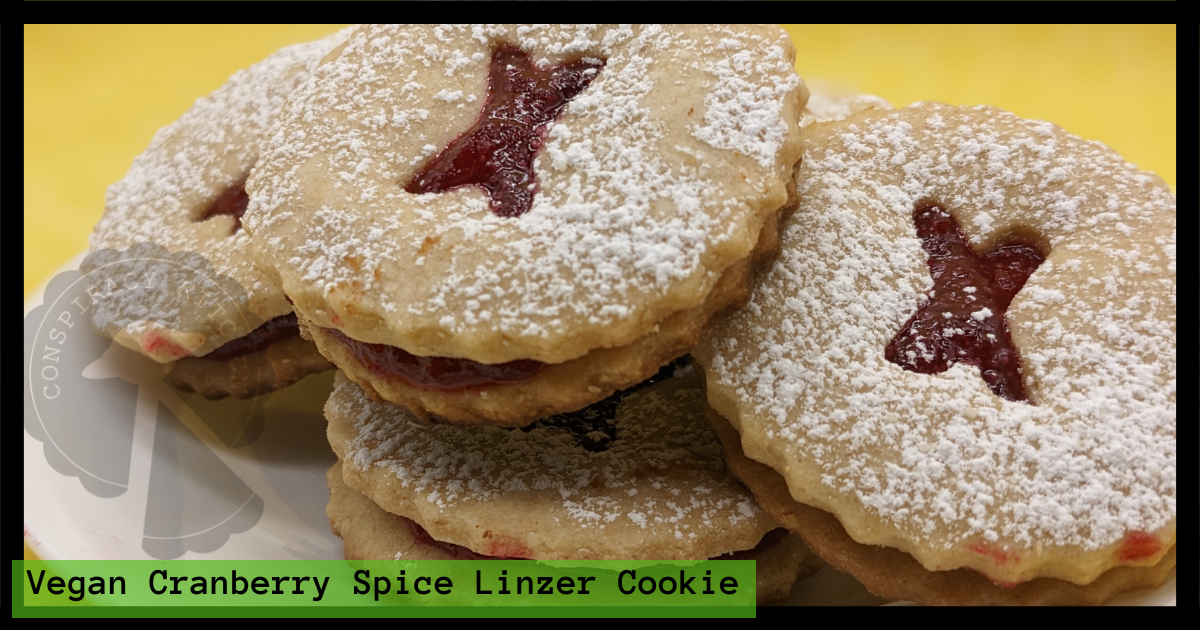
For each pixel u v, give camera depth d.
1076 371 0.19
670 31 0.20
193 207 0.24
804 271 0.20
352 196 0.19
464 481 0.20
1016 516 0.18
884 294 0.20
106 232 0.24
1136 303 0.20
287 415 0.24
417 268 0.19
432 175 0.20
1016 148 0.21
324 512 0.23
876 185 0.21
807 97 0.20
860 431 0.19
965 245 0.21
